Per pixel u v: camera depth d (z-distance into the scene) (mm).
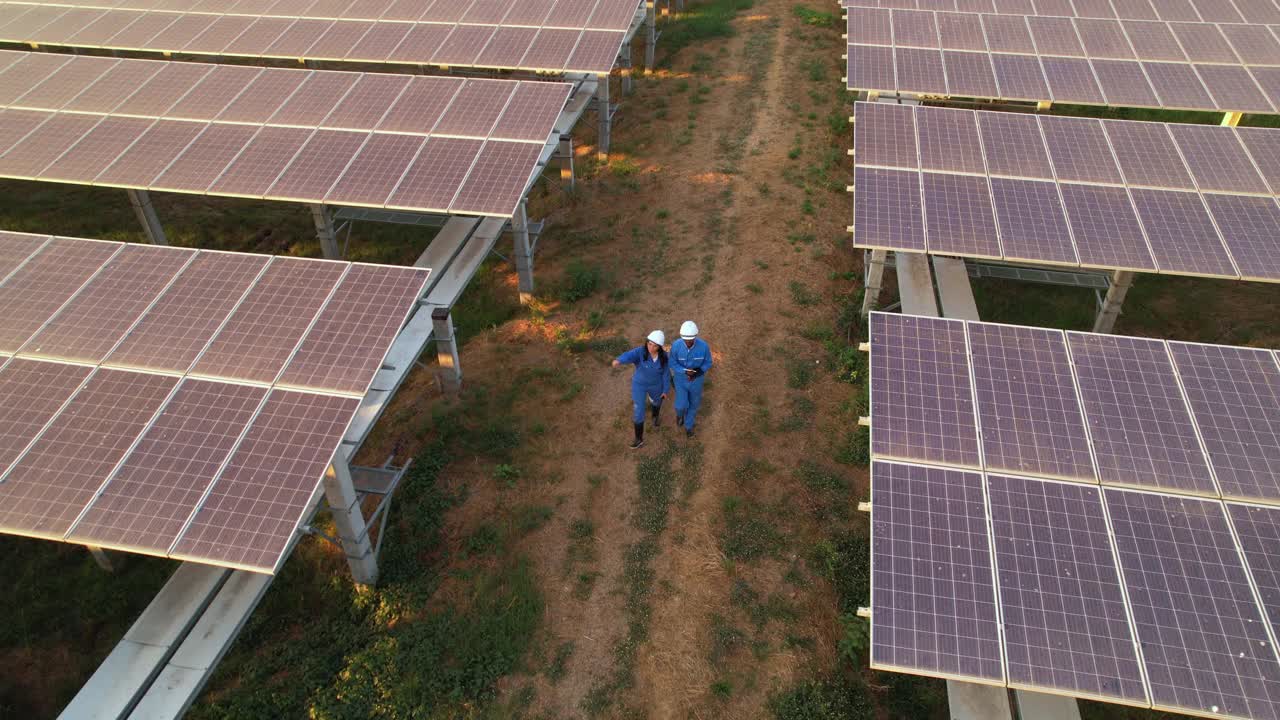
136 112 15242
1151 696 6840
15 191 20078
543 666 9641
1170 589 7480
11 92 15875
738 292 15836
